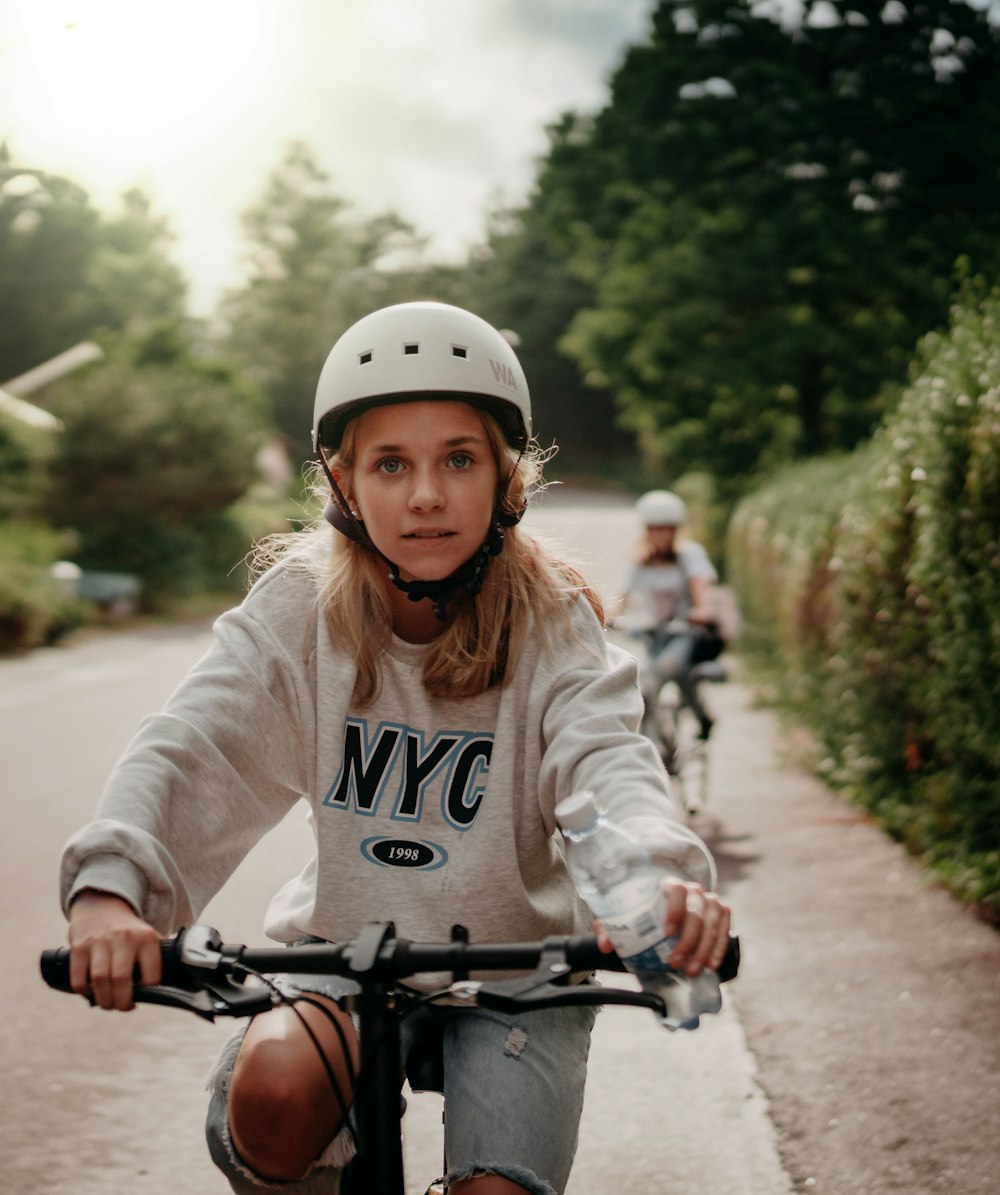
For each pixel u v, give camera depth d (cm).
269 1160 169
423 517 192
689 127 2767
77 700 1323
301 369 8656
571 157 3075
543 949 158
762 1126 341
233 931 535
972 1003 416
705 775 769
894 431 690
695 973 152
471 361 192
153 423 2648
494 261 8369
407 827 198
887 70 2670
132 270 7138
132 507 2647
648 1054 399
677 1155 330
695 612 796
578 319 2970
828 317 2600
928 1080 360
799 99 2656
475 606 199
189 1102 374
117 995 160
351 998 164
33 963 498
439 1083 193
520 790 199
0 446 2709
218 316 9162
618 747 187
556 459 7912
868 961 463
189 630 2297
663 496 836
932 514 566
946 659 562
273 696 203
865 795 737
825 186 2622
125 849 171
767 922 519
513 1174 169
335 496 201
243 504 3219
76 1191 319
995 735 521
